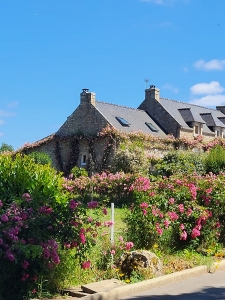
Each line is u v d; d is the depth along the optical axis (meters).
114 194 19.22
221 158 26.12
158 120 37.72
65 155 33.81
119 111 34.97
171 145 33.94
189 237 9.84
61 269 6.89
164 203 9.49
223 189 10.62
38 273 6.55
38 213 6.71
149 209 9.20
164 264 8.46
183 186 10.11
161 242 9.26
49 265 6.54
